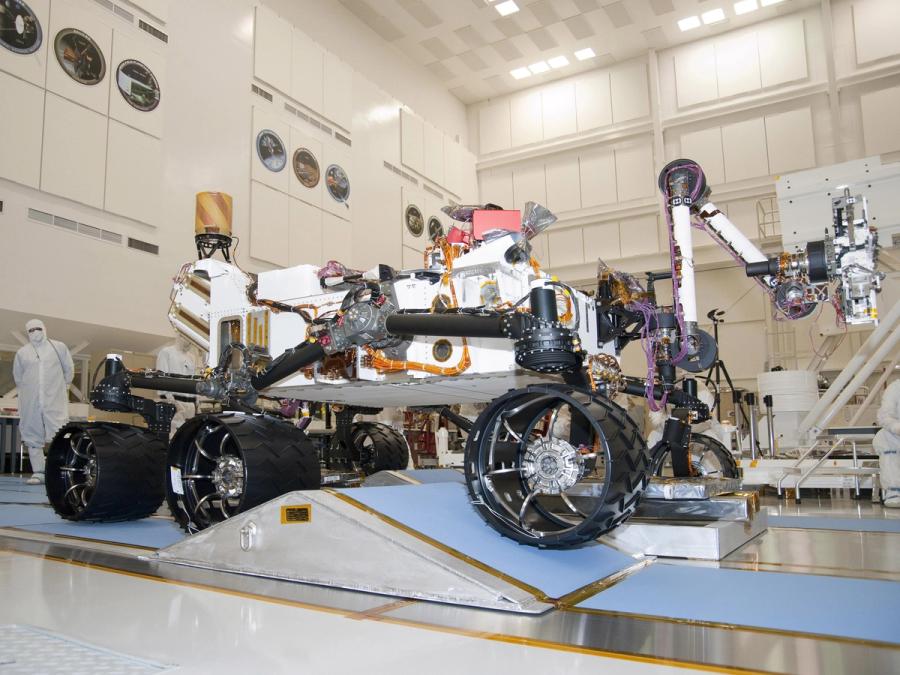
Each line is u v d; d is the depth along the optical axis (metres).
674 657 1.63
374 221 16.03
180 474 3.44
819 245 3.37
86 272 9.90
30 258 9.27
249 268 12.52
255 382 3.52
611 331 3.58
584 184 18.56
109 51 10.44
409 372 3.44
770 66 16.64
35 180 9.32
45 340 8.47
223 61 12.46
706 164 17.02
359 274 3.49
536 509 2.97
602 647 1.72
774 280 3.57
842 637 1.80
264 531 2.63
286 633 1.85
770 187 16.22
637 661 1.61
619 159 18.20
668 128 17.59
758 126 16.59
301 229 13.76
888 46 15.45
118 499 3.97
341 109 15.31
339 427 5.81
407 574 2.26
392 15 16.50
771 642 1.75
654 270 17.38
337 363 3.59
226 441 3.39
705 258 16.20
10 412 9.99
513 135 19.83
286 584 2.45
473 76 19.16
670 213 3.71
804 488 8.42
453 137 19.84
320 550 2.47
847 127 15.72
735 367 16.33
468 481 2.64
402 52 17.98
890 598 2.25
